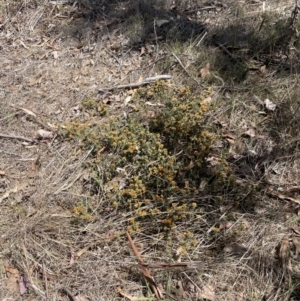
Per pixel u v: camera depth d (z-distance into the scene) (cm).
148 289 93
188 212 102
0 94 138
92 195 111
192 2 164
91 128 126
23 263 99
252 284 93
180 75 138
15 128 129
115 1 168
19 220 106
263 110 126
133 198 105
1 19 165
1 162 120
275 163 113
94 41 155
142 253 99
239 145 118
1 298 95
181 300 92
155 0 164
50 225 104
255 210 105
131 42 152
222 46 145
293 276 93
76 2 168
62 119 131
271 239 99
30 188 113
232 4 161
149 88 134
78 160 117
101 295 94
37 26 163
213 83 135
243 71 137
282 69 135
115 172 113
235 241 99
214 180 109
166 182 107
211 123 123
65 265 99
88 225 104
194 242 98
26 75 145
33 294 95
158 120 120
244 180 110
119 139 116
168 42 149
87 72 145
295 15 141
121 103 133
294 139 115
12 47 156
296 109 121
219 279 94
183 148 114
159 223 103
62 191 111
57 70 146
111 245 101
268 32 146
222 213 104
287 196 106
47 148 121
